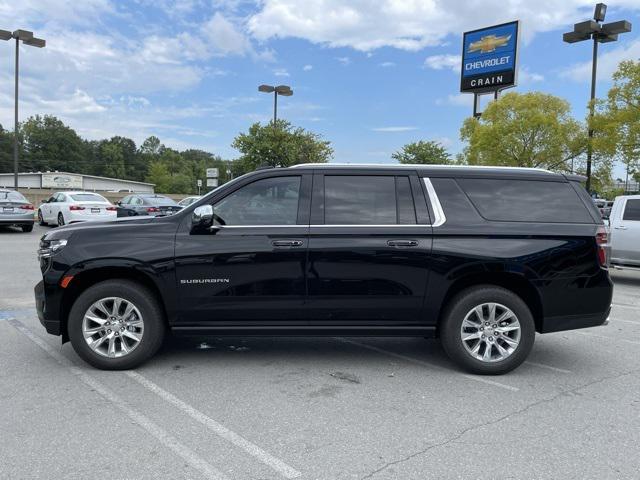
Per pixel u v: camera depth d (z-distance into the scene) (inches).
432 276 187.3
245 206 191.9
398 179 194.5
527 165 974.4
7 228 781.3
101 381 181.0
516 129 966.4
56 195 826.2
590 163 888.3
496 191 194.7
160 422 148.7
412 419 153.1
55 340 227.9
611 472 123.7
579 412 159.6
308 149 1183.6
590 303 190.7
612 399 170.6
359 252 186.2
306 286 187.2
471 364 190.1
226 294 186.9
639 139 716.0
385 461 128.1
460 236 187.3
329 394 172.4
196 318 189.2
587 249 189.8
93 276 192.5
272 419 151.9
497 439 140.6
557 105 961.5
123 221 197.2
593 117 771.4
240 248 185.6
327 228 187.2
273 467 124.6
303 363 205.6
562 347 232.4
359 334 191.9
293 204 191.5
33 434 139.9
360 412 157.8
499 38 1369.3
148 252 184.5
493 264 186.2
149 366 198.5
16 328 246.2
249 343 233.5
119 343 192.7
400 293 188.2
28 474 119.7
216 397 168.2
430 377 190.5
